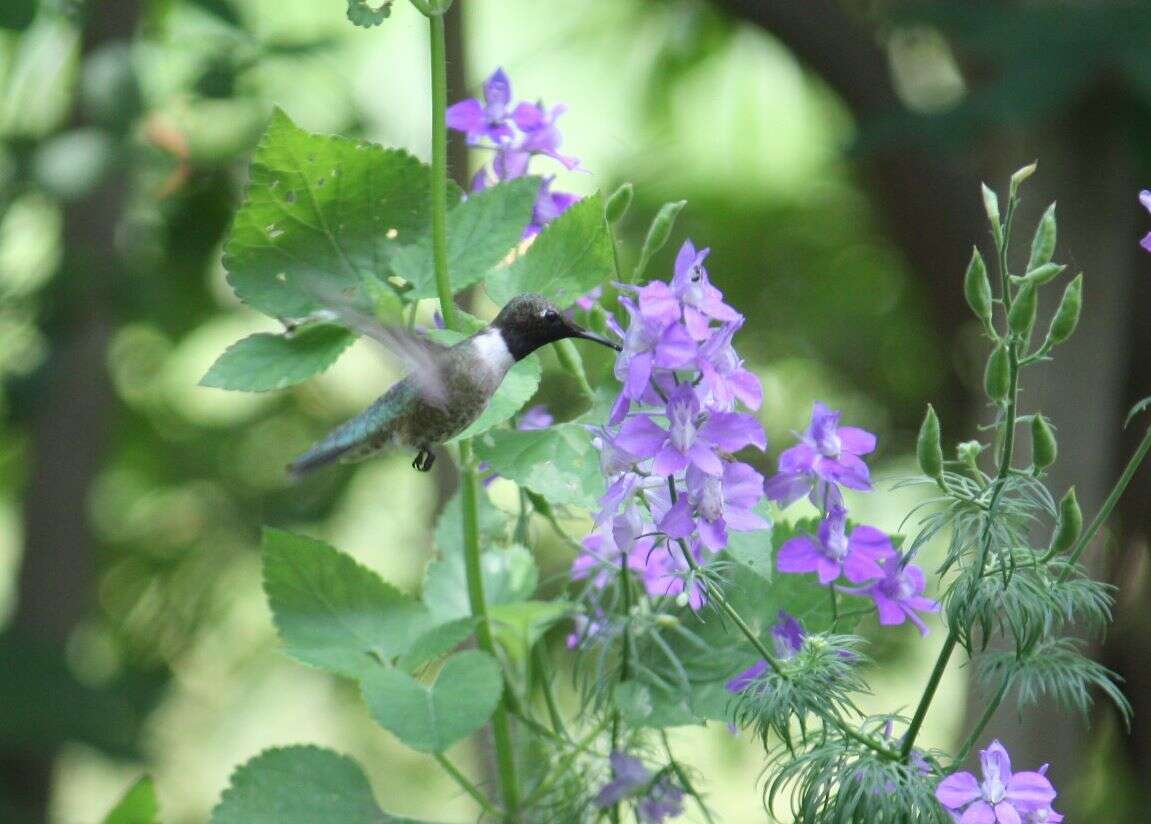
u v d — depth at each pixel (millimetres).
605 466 2016
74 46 2789
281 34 2781
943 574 2006
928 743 2631
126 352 3391
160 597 3422
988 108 2389
